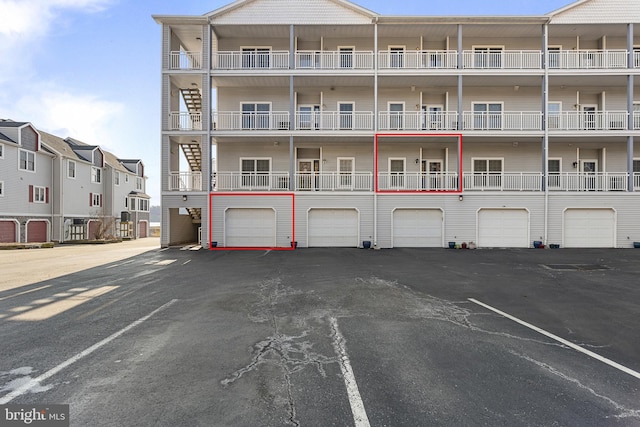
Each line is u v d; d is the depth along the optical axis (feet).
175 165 59.47
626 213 52.75
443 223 54.03
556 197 53.47
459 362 12.39
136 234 121.19
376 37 55.11
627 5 55.01
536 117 58.34
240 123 56.65
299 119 60.54
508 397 10.05
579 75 54.08
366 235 54.49
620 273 30.89
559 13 54.60
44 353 13.19
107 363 12.27
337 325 16.38
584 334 15.38
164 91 55.31
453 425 8.72
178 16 54.24
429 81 57.31
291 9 56.03
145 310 19.11
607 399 9.98
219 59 59.36
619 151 58.54
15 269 34.63
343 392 10.26
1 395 10.14
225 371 11.61
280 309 19.15
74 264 38.45
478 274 30.25
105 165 106.42
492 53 58.85
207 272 31.76
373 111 59.93
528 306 19.92
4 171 72.84
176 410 9.33
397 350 13.42
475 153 59.62
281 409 9.38
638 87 58.75
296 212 54.75
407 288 24.53
